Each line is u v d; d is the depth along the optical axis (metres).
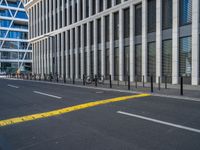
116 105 10.55
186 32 20.09
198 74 19.22
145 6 23.97
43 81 33.69
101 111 9.27
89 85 23.06
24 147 5.49
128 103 11.07
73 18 36.66
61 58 40.59
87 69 33.25
